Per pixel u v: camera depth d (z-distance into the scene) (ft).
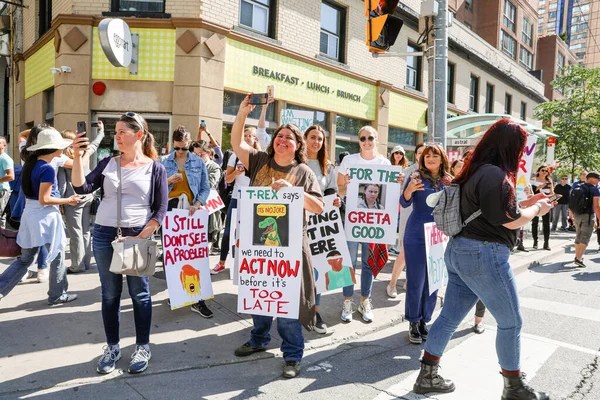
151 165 10.48
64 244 13.91
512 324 8.82
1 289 12.65
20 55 38.37
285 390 9.80
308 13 35.81
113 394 9.30
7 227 12.96
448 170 13.05
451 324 9.62
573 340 13.44
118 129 10.10
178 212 13.37
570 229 42.96
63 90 28.50
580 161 55.72
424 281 12.72
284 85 34.32
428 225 12.37
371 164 14.10
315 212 10.69
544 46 109.81
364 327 13.69
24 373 9.88
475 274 8.73
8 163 20.17
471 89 60.80
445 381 9.91
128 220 10.04
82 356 10.80
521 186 21.21
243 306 10.53
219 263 18.43
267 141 17.19
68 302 14.38
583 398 9.80
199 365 10.68
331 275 13.46
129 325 12.78
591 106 54.85
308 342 12.44
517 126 8.82
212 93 29.09
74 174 9.72
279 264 10.31
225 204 22.16
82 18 28.14
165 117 29.01
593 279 22.41
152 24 28.19
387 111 44.52
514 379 9.02
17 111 40.22
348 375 10.69
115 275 10.18
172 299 12.97
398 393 9.82
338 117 40.34
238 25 30.66
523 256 26.89
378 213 13.94
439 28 21.58
